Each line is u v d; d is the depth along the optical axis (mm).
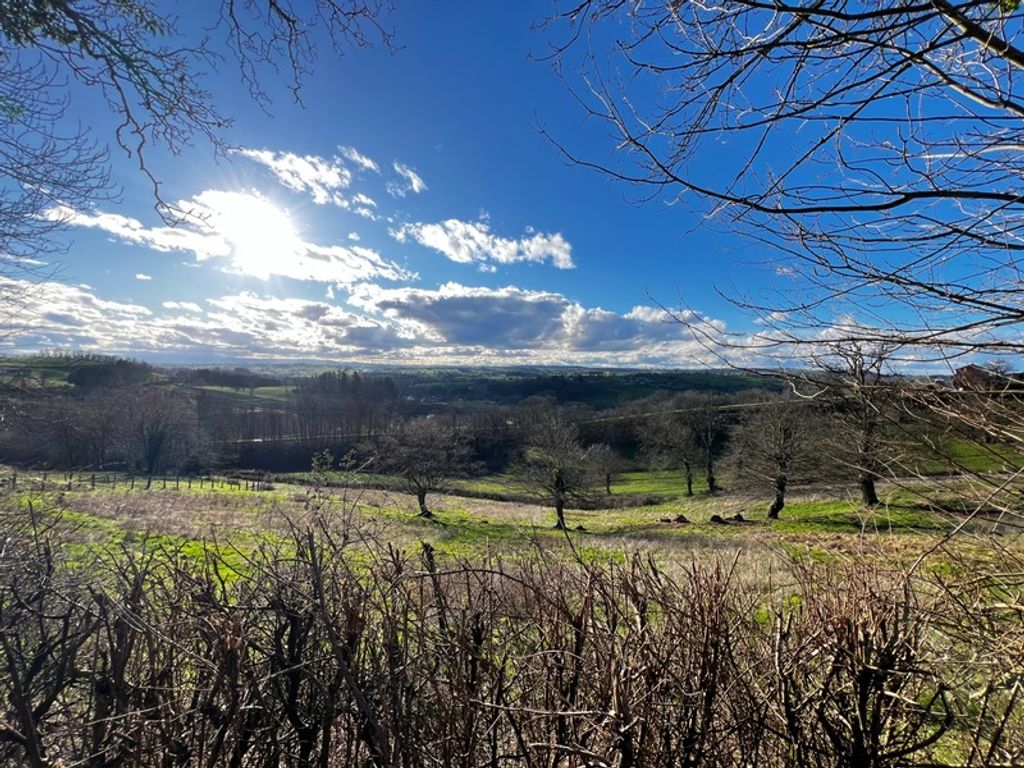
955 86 1942
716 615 2309
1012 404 1946
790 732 2305
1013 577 2234
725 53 2072
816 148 2158
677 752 2229
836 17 1836
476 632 2260
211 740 2109
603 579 2387
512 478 41312
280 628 2258
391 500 23266
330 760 2258
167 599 2312
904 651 2375
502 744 2344
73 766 2035
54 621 2645
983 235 1936
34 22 4465
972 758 2279
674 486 46969
